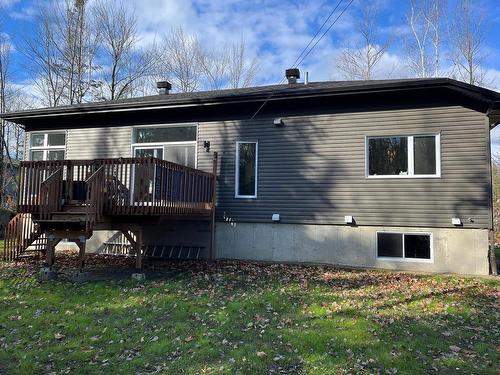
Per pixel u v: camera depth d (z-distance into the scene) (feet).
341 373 14.30
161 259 38.60
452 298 23.88
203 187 36.04
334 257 35.17
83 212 27.48
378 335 17.76
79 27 99.25
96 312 21.25
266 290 25.45
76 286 26.23
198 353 16.03
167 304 22.38
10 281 27.78
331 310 21.36
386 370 14.56
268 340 17.37
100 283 26.94
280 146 37.42
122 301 23.03
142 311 21.26
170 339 17.52
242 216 38.01
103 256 40.04
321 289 25.90
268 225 37.29
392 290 25.70
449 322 19.74
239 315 20.54
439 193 32.65
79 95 98.58
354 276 30.17
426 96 33.47
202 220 38.99
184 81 114.73
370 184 34.53
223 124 39.34
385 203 34.01
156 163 28.35
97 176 27.96
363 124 35.12
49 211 28.43
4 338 17.83
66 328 18.94
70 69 98.02
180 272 31.55
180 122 40.68
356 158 35.09
